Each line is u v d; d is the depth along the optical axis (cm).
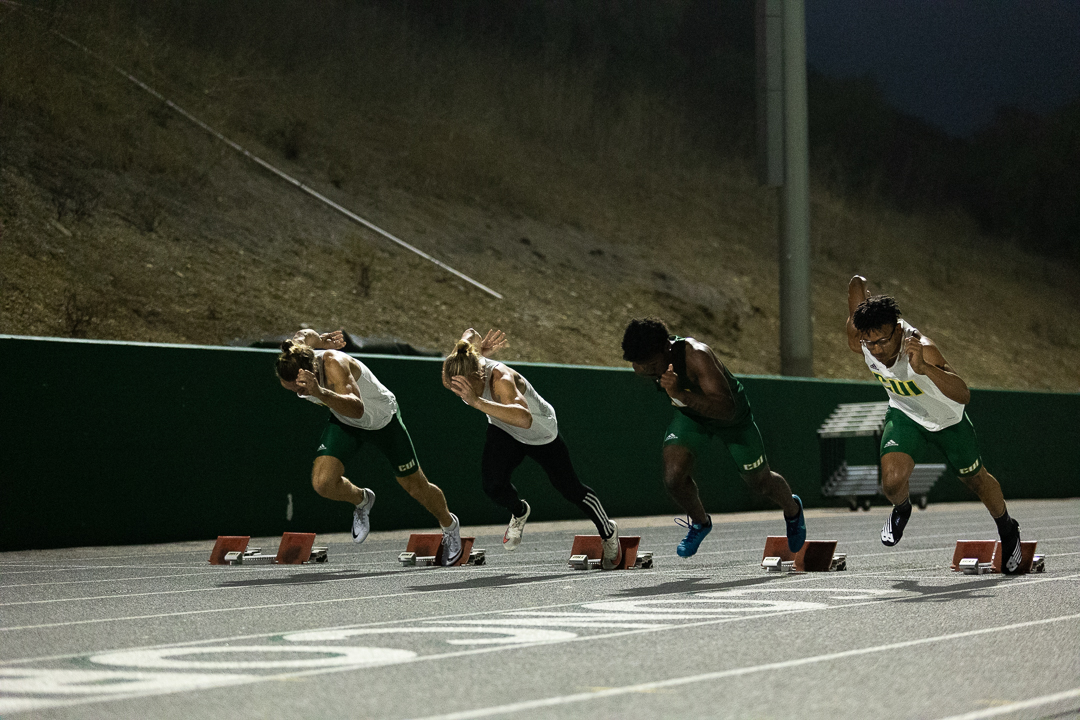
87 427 1345
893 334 868
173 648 593
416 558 1088
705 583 901
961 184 4850
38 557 1214
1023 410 2631
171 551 1295
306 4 3186
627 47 4100
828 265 3675
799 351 2347
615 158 3606
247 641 615
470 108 3381
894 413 916
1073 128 5019
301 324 2166
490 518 1727
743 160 4003
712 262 3294
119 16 2634
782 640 607
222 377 1463
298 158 2758
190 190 2386
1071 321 4178
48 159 2205
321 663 543
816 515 2048
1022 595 805
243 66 2891
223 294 2145
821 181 4231
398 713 435
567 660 549
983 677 505
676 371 885
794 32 2362
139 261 2108
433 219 2823
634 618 696
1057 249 4781
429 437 1650
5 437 1283
